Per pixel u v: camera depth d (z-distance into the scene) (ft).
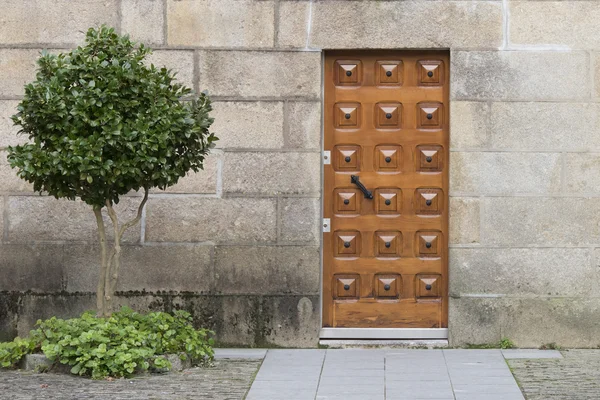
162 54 36.06
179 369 31.89
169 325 32.83
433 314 36.47
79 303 36.27
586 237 35.73
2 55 36.24
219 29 35.99
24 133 34.60
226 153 36.01
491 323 35.91
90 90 30.42
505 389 29.19
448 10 35.73
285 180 35.99
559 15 35.63
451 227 35.83
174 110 31.07
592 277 35.81
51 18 36.19
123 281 36.17
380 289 36.50
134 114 30.94
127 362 30.40
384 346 36.17
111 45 31.60
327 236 36.55
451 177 35.76
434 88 36.29
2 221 36.35
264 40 35.96
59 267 36.27
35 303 36.32
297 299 36.06
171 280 36.06
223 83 35.99
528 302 35.81
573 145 35.70
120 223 36.17
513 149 35.70
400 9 35.73
